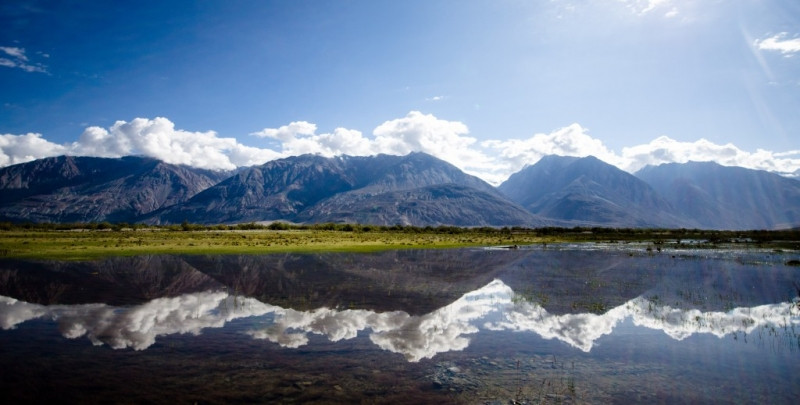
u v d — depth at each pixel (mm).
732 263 57844
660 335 22438
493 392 14969
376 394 14734
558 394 14820
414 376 16422
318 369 17078
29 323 24094
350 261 58625
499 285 39000
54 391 14703
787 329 23625
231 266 51031
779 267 53125
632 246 94125
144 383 15484
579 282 40969
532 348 20109
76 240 78625
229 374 16453
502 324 24719
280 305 29656
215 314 26781
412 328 23672
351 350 19609
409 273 46906
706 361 18250
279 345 20266
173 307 28766
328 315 26719
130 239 83375
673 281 41562
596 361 18188
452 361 18141
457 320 25656
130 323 24281
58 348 19500
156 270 46844
